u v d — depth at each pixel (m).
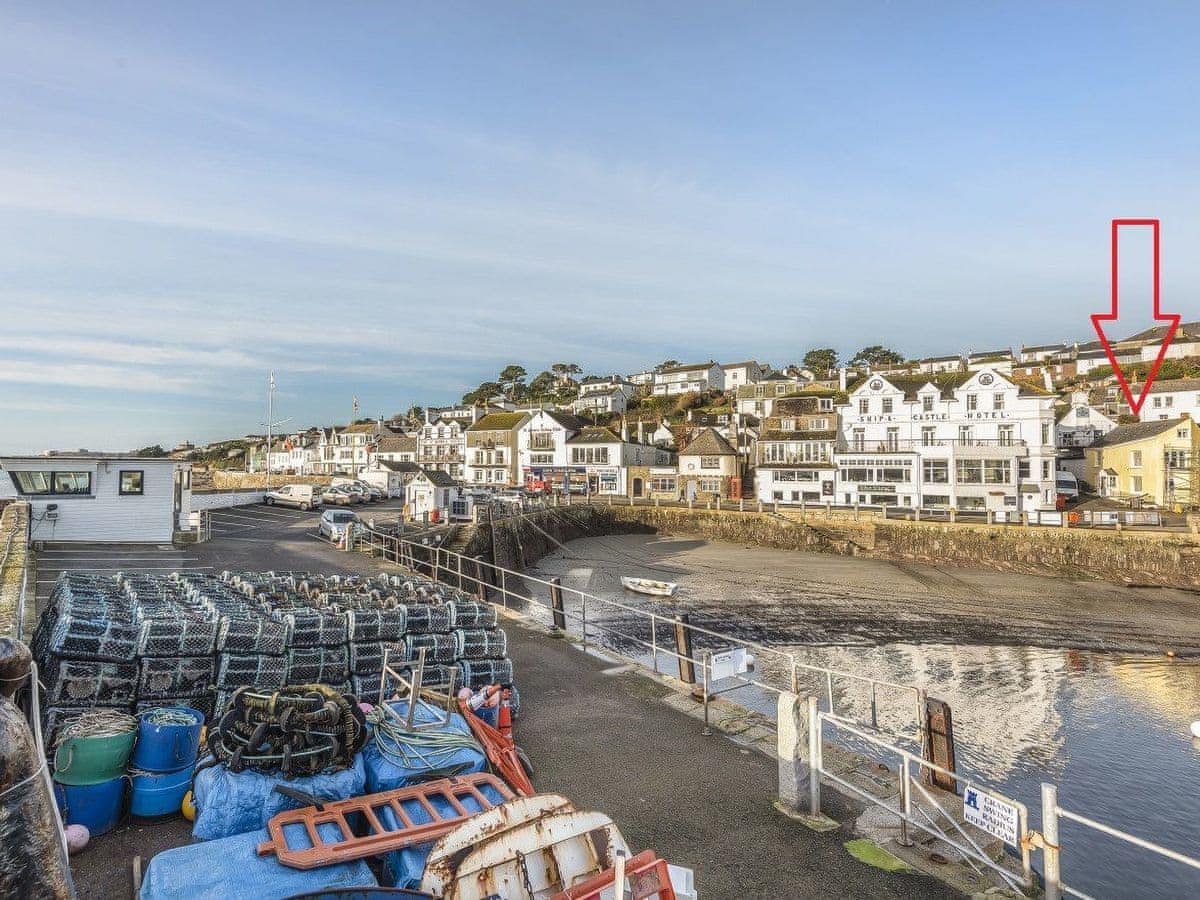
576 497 65.69
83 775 5.77
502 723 8.34
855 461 58.97
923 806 7.36
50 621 8.12
